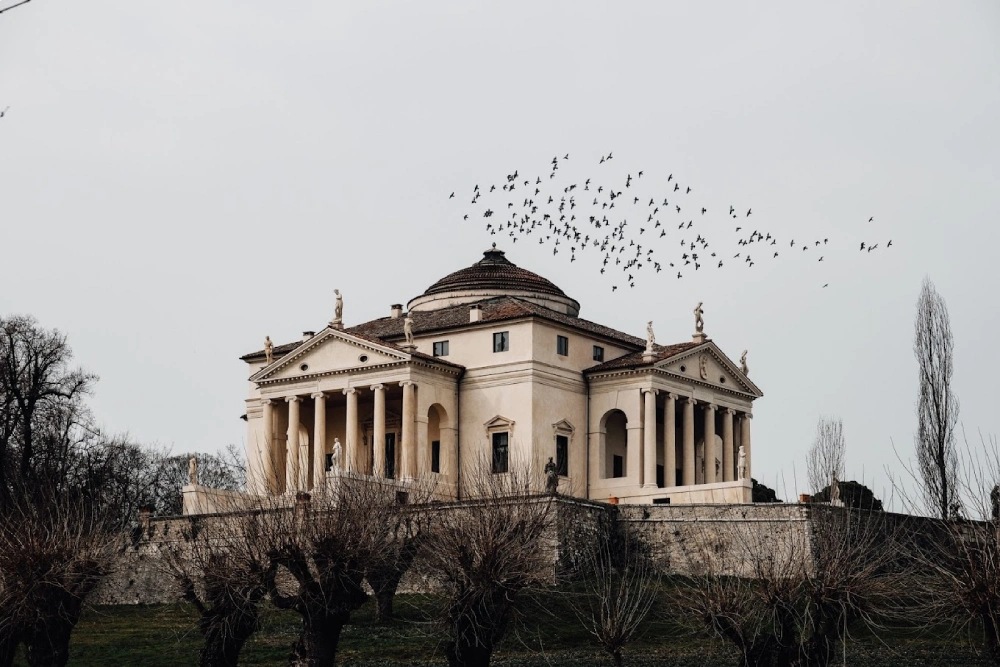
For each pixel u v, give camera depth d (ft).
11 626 270.05
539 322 426.10
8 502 367.66
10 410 433.07
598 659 292.40
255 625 274.36
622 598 317.01
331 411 450.30
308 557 270.87
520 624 306.96
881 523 316.81
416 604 319.47
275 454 440.86
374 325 463.01
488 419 426.51
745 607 260.83
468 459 427.33
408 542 289.74
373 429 436.35
